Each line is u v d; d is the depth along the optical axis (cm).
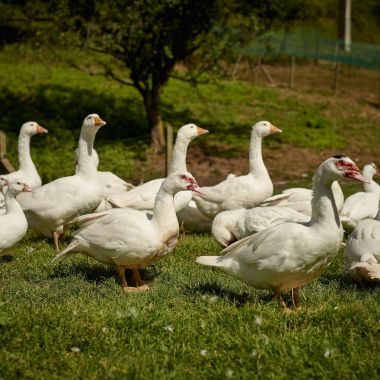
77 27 1981
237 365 601
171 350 626
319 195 707
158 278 894
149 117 2139
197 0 1923
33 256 1030
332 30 3791
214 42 2048
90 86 2588
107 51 2008
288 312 721
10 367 593
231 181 1253
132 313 692
